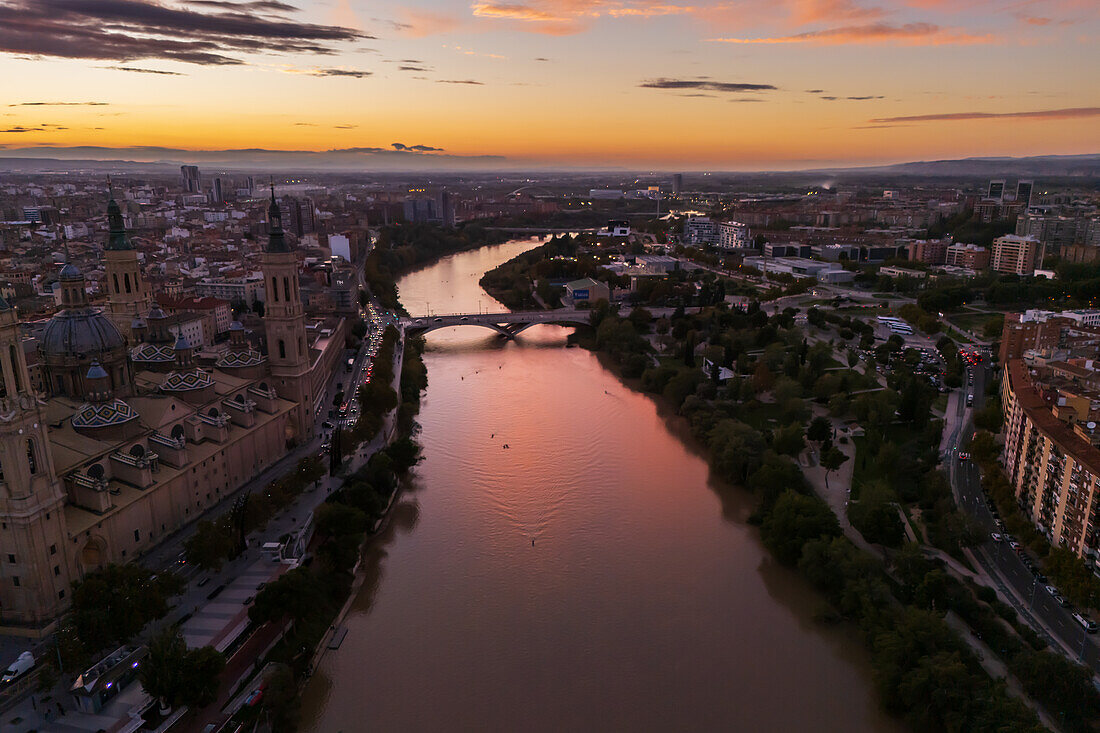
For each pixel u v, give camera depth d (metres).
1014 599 198.62
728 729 166.25
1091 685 159.00
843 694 176.50
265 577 199.00
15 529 165.75
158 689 149.62
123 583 165.75
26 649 165.75
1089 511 199.62
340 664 185.38
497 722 167.38
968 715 153.38
